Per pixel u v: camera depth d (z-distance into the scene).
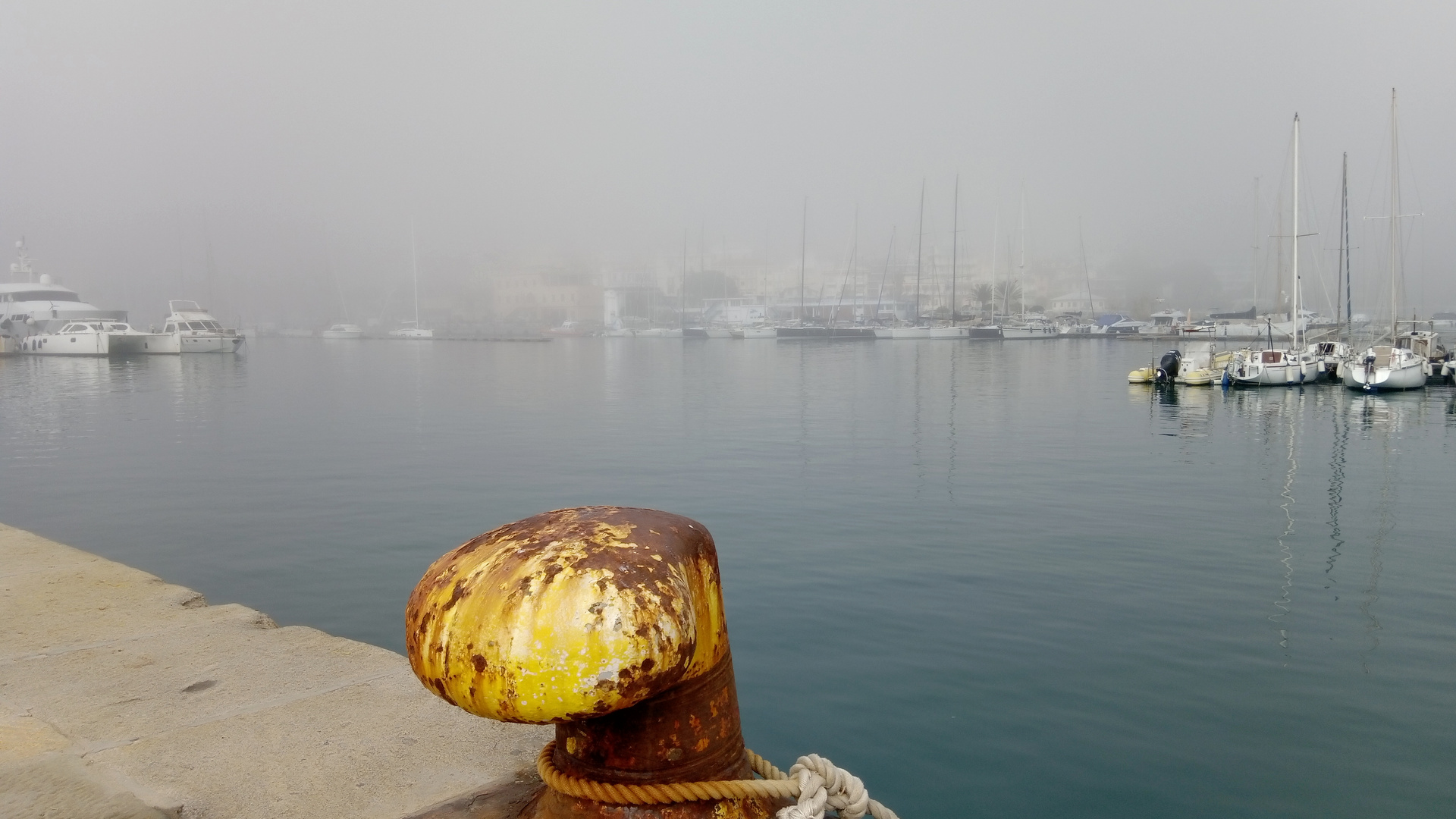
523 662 1.73
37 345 70.88
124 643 3.58
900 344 113.00
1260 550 14.62
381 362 80.19
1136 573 12.98
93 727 2.81
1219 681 8.98
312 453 25.64
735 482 20.88
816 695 8.53
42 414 35.62
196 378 55.56
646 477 21.66
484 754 2.63
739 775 2.22
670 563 1.91
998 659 9.47
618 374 62.84
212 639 3.62
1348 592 12.24
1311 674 9.17
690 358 86.56
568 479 21.41
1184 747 7.55
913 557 13.82
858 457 24.86
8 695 3.07
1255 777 7.07
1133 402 40.56
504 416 35.59
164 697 3.05
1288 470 22.97
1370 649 9.96
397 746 2.68
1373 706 8.41
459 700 1.84
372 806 2.34
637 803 2.02
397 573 12.97
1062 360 75.25
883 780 6.96
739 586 12.16
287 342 154.88
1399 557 14.30
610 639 1.74
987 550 14.31
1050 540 15.08
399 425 32.81
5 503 18.47
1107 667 9.29
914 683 8.80
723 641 2.15
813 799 2.13
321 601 11.70
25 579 4.46
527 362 81.62
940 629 10.38
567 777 2.10
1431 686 8.91
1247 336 96.56
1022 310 127.00
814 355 89.00
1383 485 21.00
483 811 2.31
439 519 16.72
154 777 2.48
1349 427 31.80
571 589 1.77
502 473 22.17
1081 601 11.55
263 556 13.98
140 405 39.53
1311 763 7.29
